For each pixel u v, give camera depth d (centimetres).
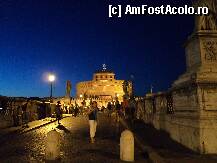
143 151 1048
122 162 884
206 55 1112
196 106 978
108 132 1797
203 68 1071
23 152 1076
